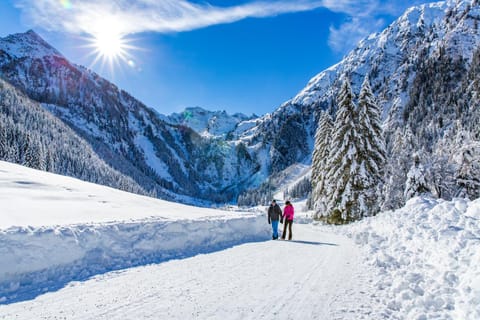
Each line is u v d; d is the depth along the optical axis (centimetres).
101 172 13700
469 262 475
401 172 3244
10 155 8381
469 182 2783
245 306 474
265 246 1094
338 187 2461
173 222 999
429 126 11325
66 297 507
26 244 612
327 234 1625
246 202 17162
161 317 425
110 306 466
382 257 789
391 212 1366
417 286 519
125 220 937
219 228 1173
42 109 19438
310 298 514
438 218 810
